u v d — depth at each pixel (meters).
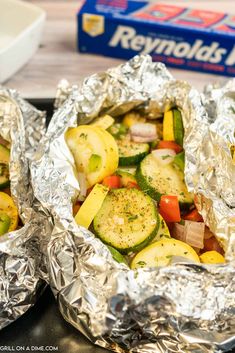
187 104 0.40
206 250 0.36
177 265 0.30
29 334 0.34
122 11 0.57
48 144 0.37
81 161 0.38
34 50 0.57
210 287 0.30
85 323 0.32
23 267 0.33
